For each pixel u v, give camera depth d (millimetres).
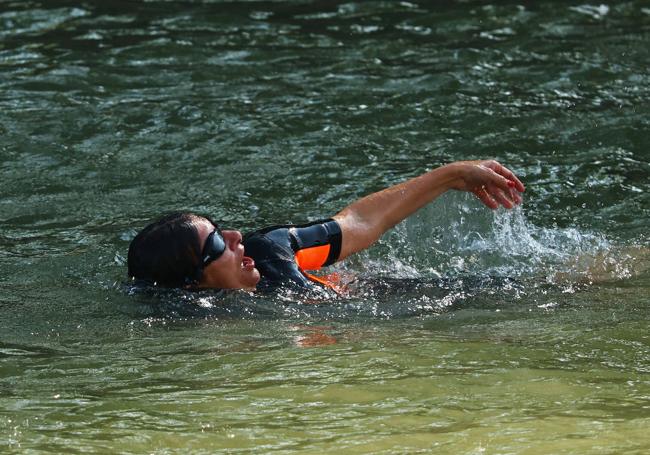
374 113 21766
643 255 15578
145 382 10438
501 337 11742
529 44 25578
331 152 20000
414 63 24547
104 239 16500
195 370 10797
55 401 9852
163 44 25938
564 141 20281
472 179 14742
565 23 26969
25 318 13094
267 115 21734
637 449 8242
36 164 19578
